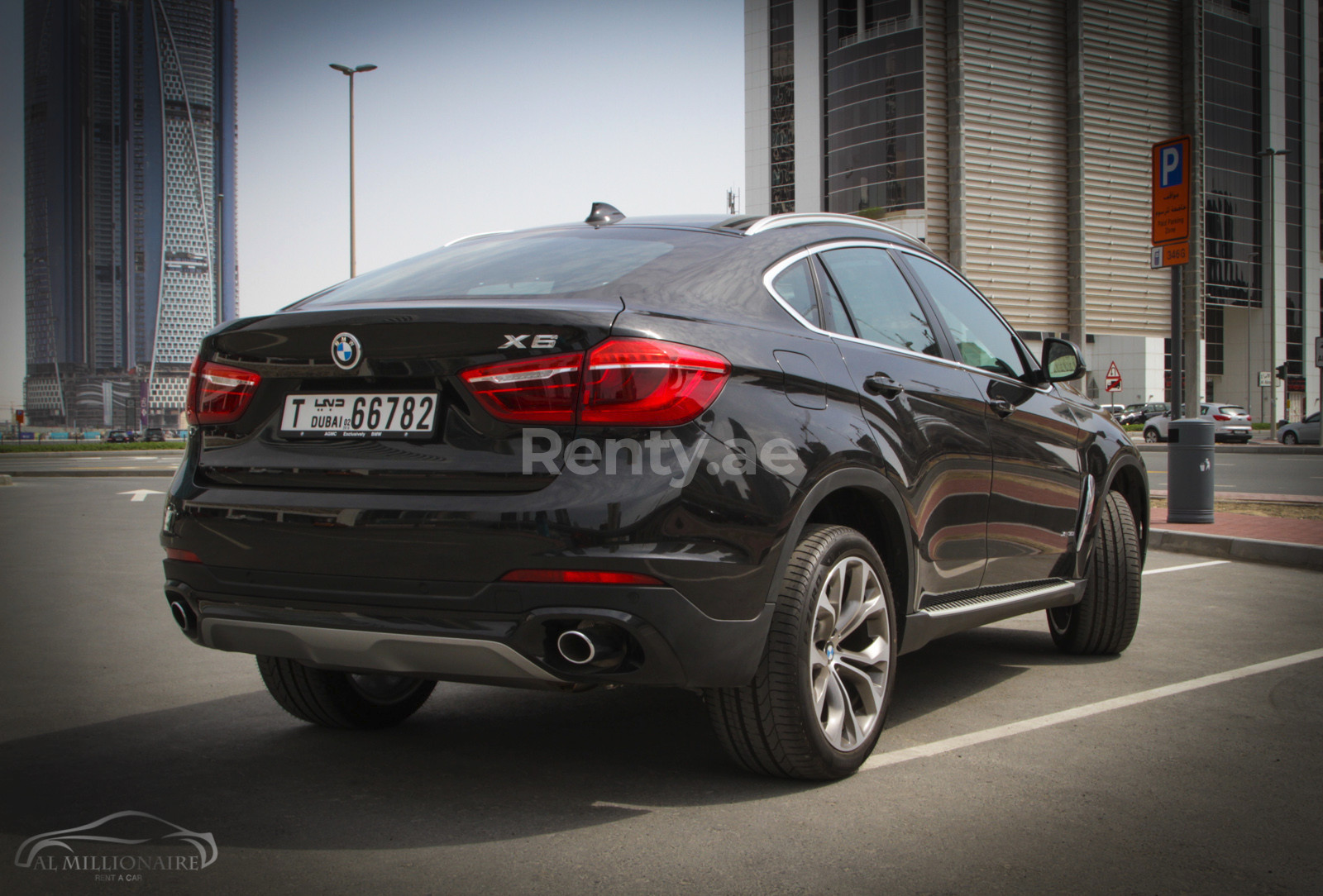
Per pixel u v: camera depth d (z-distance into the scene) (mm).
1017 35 34844
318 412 2695
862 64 53031
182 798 2777
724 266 2951
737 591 2504
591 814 2643
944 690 4000
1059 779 2920
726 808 2678
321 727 3486
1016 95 34969
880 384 3094
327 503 2559
